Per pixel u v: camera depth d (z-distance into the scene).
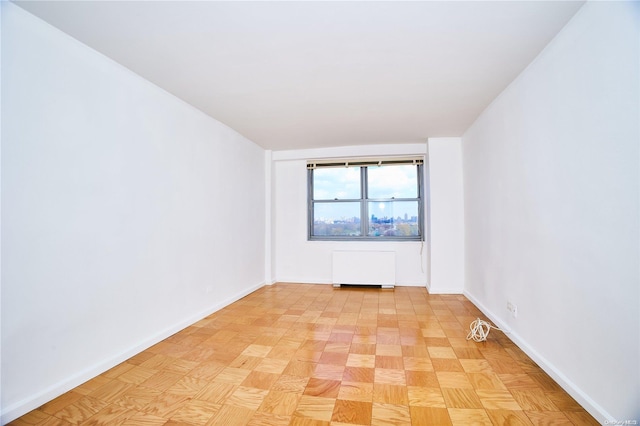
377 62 2.50
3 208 1.77
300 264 5.89
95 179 2.34
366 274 5.38
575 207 1.96
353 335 3.15
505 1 1.79
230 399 2.02
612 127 1.64
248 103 3.40
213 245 3.93
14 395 1.81
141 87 2.78
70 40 2.15
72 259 2.16
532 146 2.52
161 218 3.02
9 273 1.80
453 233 4.87
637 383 1.50
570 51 2.00
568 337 2.05
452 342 2.95
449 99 3.32
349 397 2.04
